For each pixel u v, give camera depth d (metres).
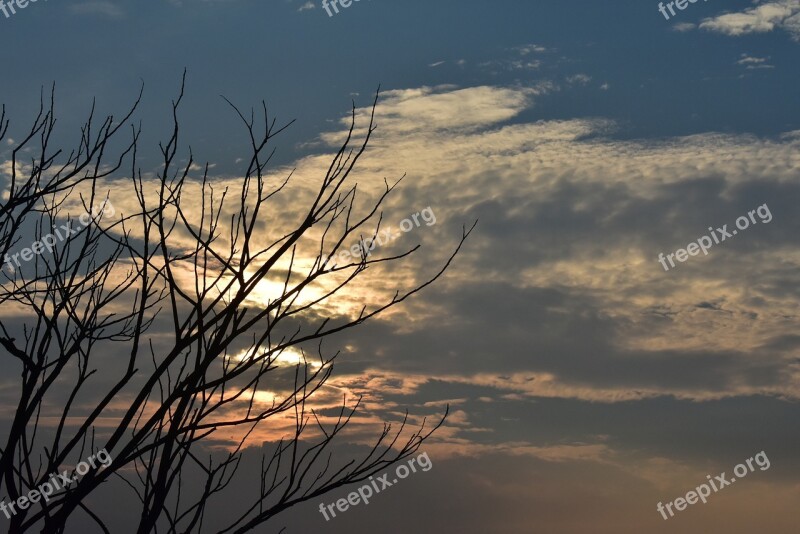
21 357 4.39
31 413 4.30
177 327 4.32
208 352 4.27
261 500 4.66
